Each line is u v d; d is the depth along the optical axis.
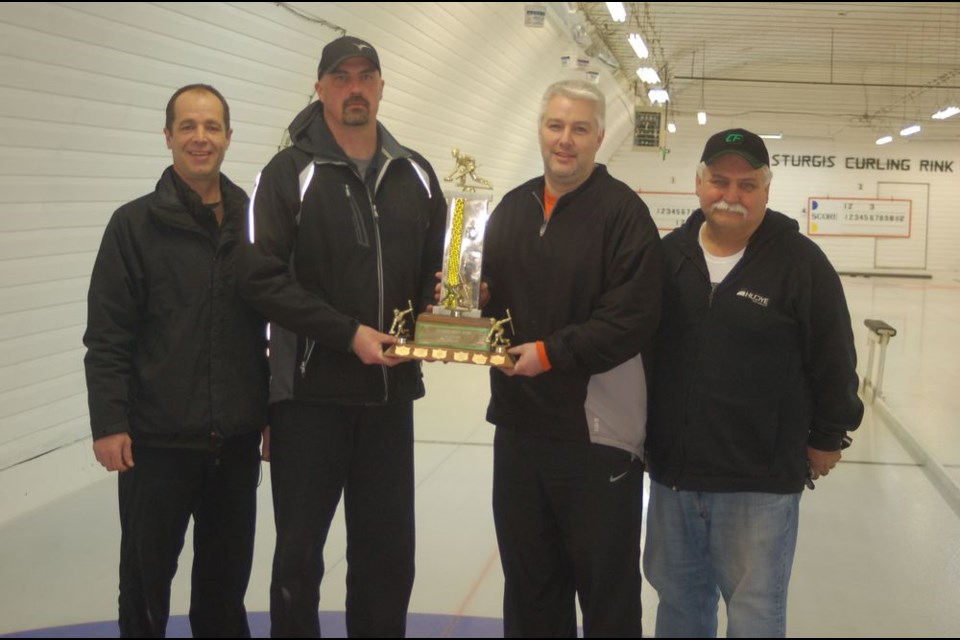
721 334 1.98
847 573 3.05
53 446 3.88
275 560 2.05
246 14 3.42
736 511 2.02
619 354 1.92
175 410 2.07
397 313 2.00
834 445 2.07
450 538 3.45
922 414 4.43
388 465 2.13
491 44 4.75
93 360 2.05
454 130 5.37
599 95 1.98
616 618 2.04
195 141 2.07
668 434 2.06
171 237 2.09
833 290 1.95
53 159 3.28
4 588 2.96
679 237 2.07
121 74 3.22
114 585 2.99
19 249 3.39
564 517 2.07
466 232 2.04
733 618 2.01
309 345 2.01
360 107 1.97
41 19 2.81
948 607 2.78
